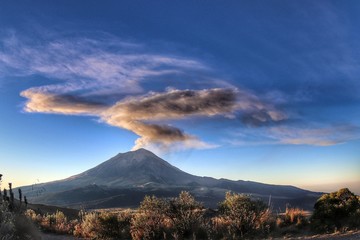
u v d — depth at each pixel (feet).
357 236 46.55
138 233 72.69
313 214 63.98
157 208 73.67
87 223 86.58
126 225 84.17
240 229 63.93
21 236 42.06
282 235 59.98
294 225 65.10
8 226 38.27
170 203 73.46
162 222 72.59
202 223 70.18
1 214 40.32
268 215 68.23
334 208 60.13
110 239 79.77
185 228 68.95
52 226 96.99
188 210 71.15
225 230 66.74
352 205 60.29
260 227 65.36
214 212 84.28
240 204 66.80
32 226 46.37
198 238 67.15
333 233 53.52
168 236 70.18
